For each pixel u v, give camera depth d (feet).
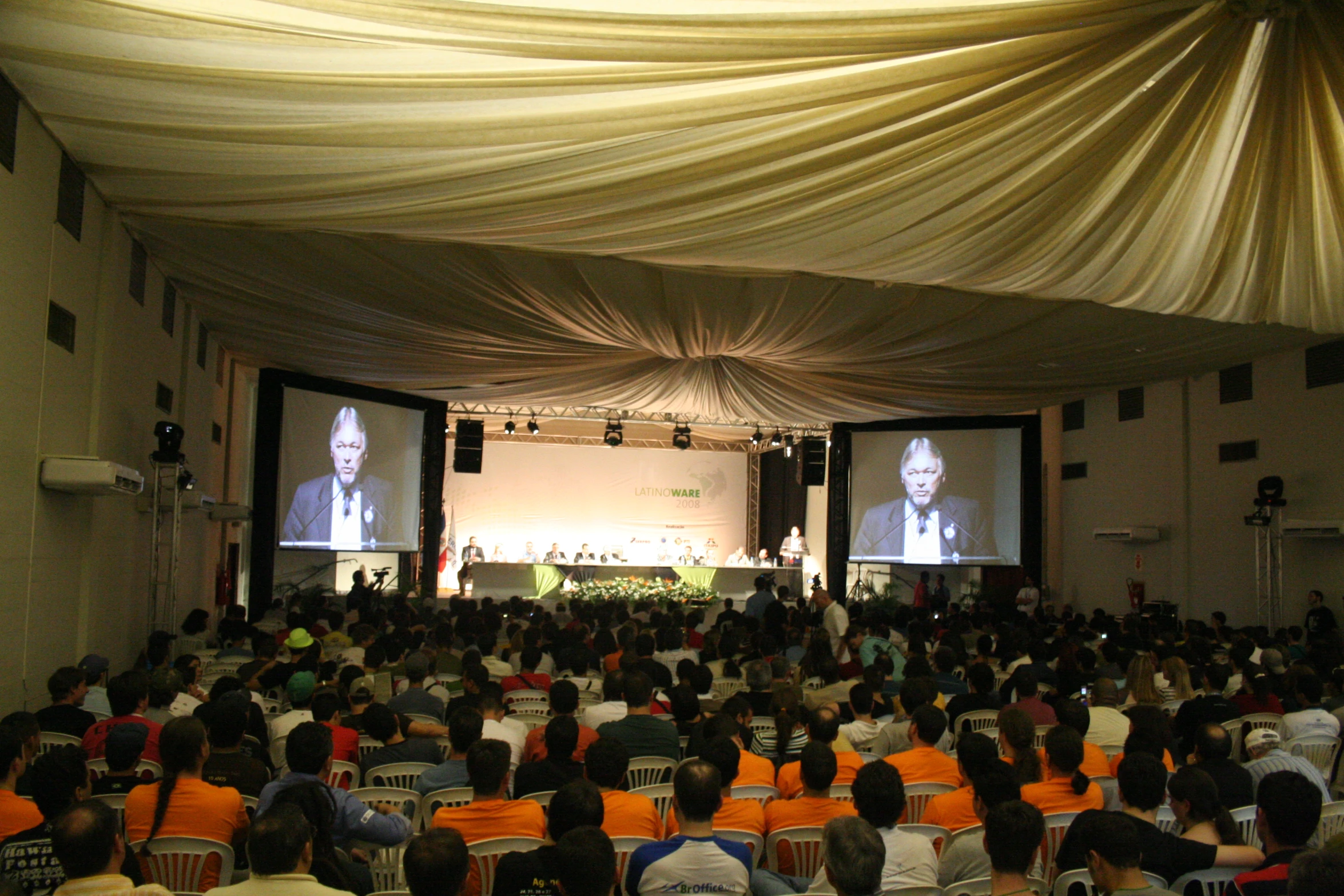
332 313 37.19
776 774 16.52
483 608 36.47
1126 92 19.31
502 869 9.20
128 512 28.78
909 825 12.54
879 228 24.21
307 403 47.57
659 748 16.17
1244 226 24.32
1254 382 46.26
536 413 73.77
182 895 8.08
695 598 65.92
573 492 86.53
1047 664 26.50
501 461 85.25
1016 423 58.70
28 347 19.93
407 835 11.96
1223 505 48.11
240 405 50.34
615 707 19.12
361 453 50.39
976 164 21.27
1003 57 17.89
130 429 27.94
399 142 19.83
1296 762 14.93
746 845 10.19
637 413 72.84
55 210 20.95
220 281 32.94
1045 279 28.07
